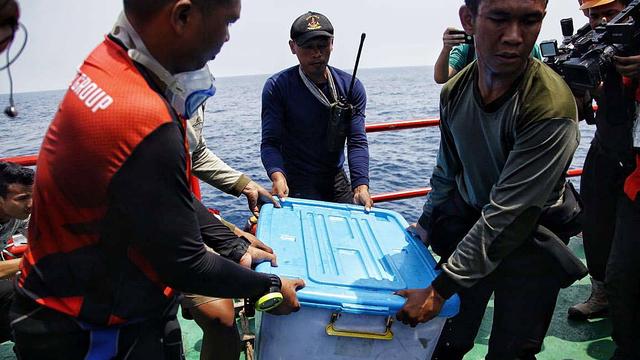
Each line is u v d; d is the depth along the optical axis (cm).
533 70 162
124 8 119
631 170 210
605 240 258
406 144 2447
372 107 5812
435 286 163
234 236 184
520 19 148
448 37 305
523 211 161
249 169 1977
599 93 233
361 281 173
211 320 196
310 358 171
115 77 116
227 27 125
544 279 183
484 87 168
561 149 156
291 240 202
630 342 211
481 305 202
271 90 309
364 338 167
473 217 199
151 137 113
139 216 116
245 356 244
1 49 106
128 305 130
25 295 130
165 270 124
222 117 5516
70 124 115
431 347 175
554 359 258
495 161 177
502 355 195
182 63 125
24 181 242
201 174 241
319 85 307
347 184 334
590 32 212
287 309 157
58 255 125
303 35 288
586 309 288
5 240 257
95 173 113
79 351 132
